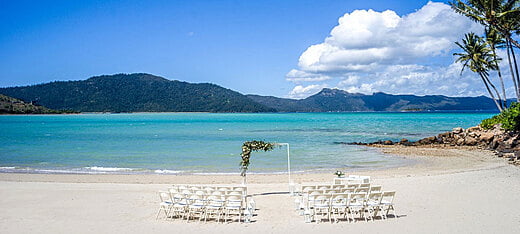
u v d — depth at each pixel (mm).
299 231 8750
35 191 14008
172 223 9539
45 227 9180
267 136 48406
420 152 29312
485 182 14773
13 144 37688
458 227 8797
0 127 77750
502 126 31531
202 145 36438
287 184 15969
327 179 17719
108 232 8766
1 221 9727
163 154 28906
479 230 8531
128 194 13523
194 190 9891
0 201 12219
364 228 8891
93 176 19031
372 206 9961
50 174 19688
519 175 16594
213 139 44312
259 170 21203
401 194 12789
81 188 14898
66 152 30422
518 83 37094
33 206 11523
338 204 9883
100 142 40062
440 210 10438
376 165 22812
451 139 35000
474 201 11453
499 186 13852
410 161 24359
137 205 11688
